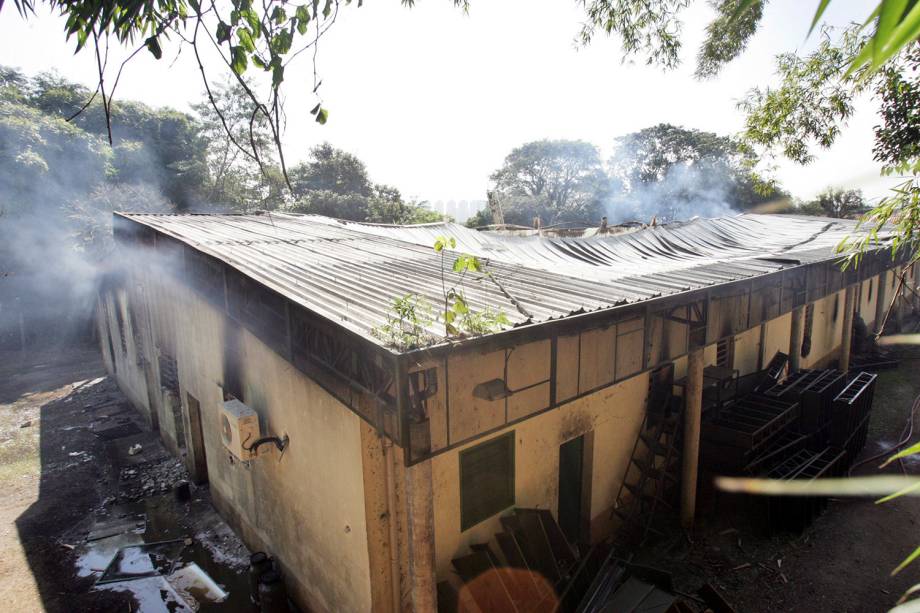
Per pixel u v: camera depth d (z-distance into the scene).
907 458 11.98
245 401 8.86
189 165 30.44
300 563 7.80
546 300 6.54
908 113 6.96
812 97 8.14
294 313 6.56
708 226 17.98
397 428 4.84
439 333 5.02
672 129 50.12
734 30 8.08
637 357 7.08
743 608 7.67
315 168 43.53
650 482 10.23
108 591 8.55
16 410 17.05
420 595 5.60
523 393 5.74
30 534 10.12
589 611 6.87
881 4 0.75
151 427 15.01
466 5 5.26
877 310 22.30
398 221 39.72
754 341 14.27
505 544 7.53
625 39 7.64
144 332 14.48
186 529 10.26
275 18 2.88
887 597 7.79
